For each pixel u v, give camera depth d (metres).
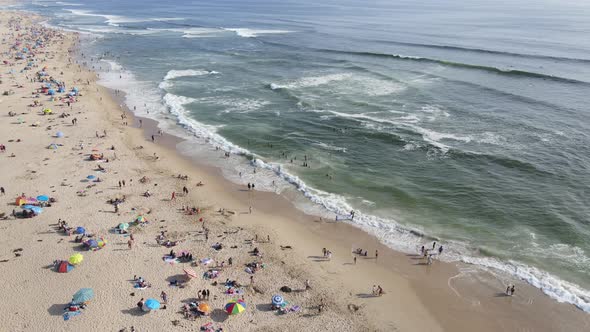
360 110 62.94
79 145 50.25
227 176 45.00
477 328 26.25
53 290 27.78
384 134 53.84
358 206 39.38
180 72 88.25
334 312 27.09
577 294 28.58
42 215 35.84
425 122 57.66
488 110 61.44
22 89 70.75
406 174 44.94
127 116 61.78
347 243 34.25
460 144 50.88
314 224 36.75
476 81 76.75
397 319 26.78
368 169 46.06
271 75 84.81
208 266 30.75
